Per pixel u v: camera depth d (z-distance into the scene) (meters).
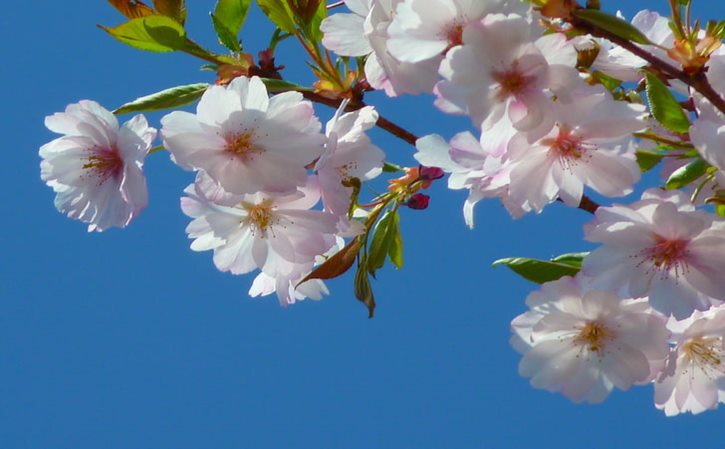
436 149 0.66
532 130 0.61
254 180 0.65
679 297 0.65
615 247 0.65
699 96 0.65
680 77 0.64
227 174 0.64
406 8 0.61
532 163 0.64
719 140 0.62
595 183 0.64
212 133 0.65
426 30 0.61
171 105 0.66
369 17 0.63
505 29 0.61
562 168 0.64
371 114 0.66
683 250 0.65
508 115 0.61
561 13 0.61
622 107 0.62
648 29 0.66
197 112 0.64
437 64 0.62
